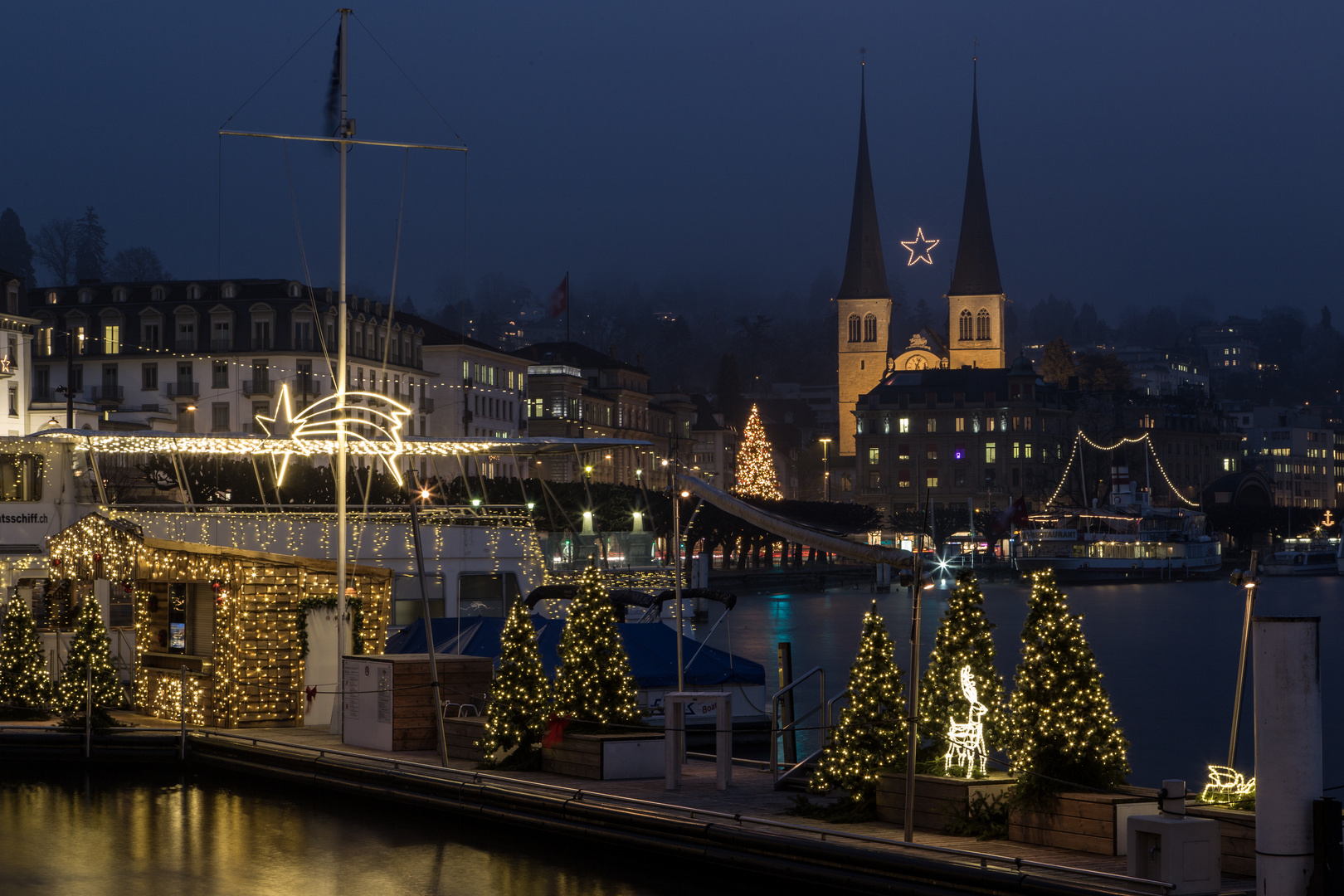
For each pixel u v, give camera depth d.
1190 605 147.88
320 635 36.25
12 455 48.41
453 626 41.97
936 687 23.67
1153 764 48.22
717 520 153.50
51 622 42.88
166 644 38.47
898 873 19.78
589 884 21.89
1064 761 20.83
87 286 146.12
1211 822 17.98
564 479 177.25
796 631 108.06
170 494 100.06
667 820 23.30
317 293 142.38
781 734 34.19
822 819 23.38
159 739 33.44
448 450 55.25
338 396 37.38
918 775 22.69
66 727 34.47
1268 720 16.91
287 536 48.81
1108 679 78.25
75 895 21.38
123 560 37.00
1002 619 121.94
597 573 29.80
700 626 113.19
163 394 138.62
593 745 27.75
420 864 23.28
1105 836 19.86
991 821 21.61
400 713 31.31
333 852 24.25
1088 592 172.12
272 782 31.22
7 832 25.97
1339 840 16.56
